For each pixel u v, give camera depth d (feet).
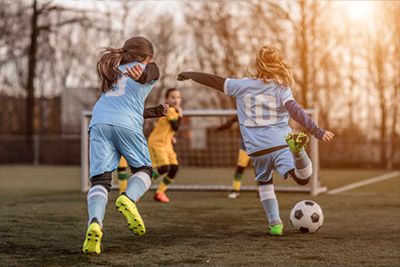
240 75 61.62
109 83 11.37
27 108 71.92
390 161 54.75
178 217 17.80
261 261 10.67
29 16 74.49
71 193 27.02
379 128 59.82
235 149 45.16
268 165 13.15
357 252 11.65
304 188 28.25
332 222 16.69
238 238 13.50
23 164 64.54
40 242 12.66
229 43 61.46
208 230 14.90
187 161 44.75
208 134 44.39
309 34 57.88
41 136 70.13
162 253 11.45
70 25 75.36
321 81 59.72
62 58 78.95
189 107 66.69
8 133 79.56
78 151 63.77
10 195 25.86
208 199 24.36
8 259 10.68
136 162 11.46
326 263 10.52
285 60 13.23
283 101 12.69
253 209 20.26
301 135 11.31
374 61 58.34
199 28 63.10
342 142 57.06
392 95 58.85
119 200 10.47
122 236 13.65
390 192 28.99
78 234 13.85
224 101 64.28
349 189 31.35
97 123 11.16
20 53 75.61
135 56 11.76
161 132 22.63
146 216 18.04
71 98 80.23
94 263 10.36
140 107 11.51
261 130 12.96
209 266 10.19
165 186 23.18
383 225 16.01
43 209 19.74
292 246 12.36
